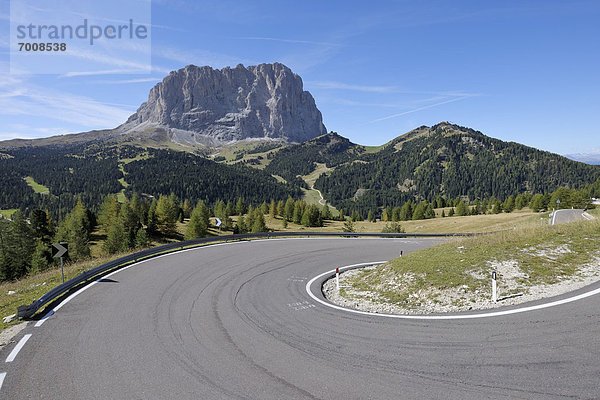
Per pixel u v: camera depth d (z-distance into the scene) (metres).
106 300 10.50
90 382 5.54
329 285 13.22
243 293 11.46
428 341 6.67
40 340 7.34
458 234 40.81
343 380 5.38
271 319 8.60
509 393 4.72
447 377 5.27
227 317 8.81
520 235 13.43
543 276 9.72
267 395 5.03
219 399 4.97
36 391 5.29
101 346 6.98
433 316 8.14
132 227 71.00
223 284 12.80
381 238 34.66
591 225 13.52
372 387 5.12
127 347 6.92
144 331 7.82
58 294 10.62
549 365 5.35
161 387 5.34
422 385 5.09
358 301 10.30
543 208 95.31
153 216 78.62
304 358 6.23
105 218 81.25
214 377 5.62
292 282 13.33
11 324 8.45
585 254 10.90
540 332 6.52
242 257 19.45
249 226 92.62
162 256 19.50
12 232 59.22
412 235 39.00
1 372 5.93
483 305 8.52
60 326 8.20
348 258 19.70
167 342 7.15
